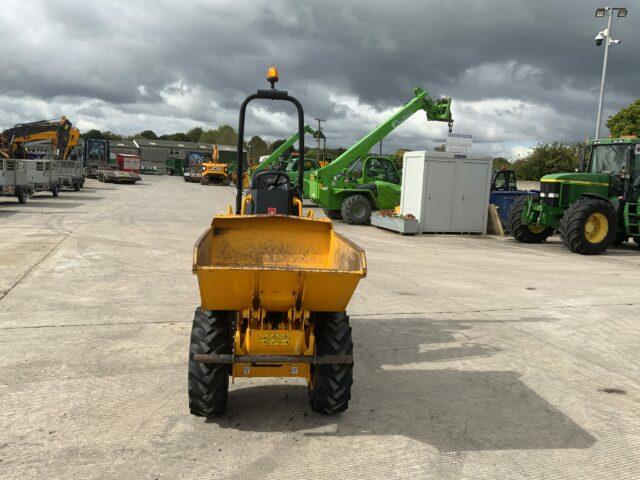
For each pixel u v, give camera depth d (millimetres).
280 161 24672
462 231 15406
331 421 3756
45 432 3449
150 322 5816
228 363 3527
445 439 3553
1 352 4816
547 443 3549
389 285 8039
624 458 3395
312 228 4363
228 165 44344
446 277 8812
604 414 4012
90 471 3029
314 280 3311
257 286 3309
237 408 3918
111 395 4027
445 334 5785
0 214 15703
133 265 8812
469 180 15242
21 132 25109
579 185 12477
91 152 47406
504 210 16562
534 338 5754
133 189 32094
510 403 4145
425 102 18203
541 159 38188
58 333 5375
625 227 12508
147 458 3189
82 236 11773
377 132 17875
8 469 3020
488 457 3348
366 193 17422
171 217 16547
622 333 6027
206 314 3699
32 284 7324
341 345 3637
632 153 12352
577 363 5070
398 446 3439
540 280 8812
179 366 4625
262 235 4316
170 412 3801
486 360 5055
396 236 14469
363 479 3055
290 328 3506
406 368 4793
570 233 11922
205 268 3139
